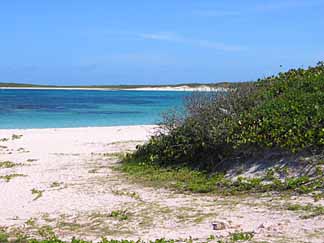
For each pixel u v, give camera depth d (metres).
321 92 12.99
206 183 11.83
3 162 16.89
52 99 83.25
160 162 14.25
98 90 174.62
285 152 11.73
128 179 13.12
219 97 14.45
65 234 8.53
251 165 12.05
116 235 8.26
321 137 11.28
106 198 11.14
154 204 10.31
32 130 28.48
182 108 15.89
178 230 8.30
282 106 12.84
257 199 10.10
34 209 10.59
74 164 16.22
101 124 35.91
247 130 12.59
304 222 8.10
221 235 7.71
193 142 13.67
